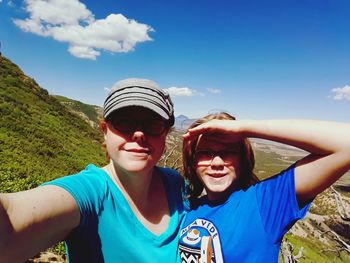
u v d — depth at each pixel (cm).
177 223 71
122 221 57
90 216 52
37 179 691
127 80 62
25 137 1113
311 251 708
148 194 69
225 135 76
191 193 82
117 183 61
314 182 62
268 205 67
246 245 68
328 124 60
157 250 62
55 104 1816
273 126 65
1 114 1191
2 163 745
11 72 1709
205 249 70
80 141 1512
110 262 55
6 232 39
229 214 71
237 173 78
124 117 59
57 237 47
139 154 59
